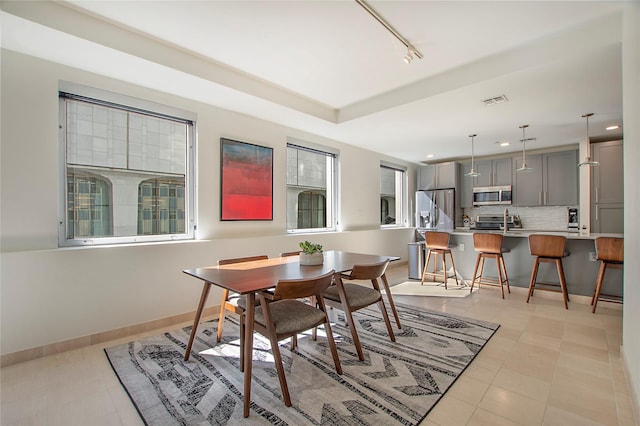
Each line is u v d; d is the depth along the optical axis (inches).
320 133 180.7
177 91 119.6
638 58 63.6
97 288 101.7
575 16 84.0
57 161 97.3
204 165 133.4
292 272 90.7
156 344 100.8
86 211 105.9
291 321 77.0
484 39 95.1
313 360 90.0
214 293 131.1
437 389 75.0
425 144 207.8
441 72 117.5
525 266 162.9
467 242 184.9
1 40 84.2
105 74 104.9
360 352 90.4
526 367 85.6
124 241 113.6
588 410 67.1
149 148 120.6
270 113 145.2
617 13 82.9
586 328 113.8
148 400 70.9
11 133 89.5
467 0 77.0
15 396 72.2
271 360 90.2
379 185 238.2
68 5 80.4
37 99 93.7
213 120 136.3
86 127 106.0
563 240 138.7
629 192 76.5
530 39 95.3
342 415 65.5
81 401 70.6
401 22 86.1
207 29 90.5
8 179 89.1
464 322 120.1
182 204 129.8
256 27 89.1
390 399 71.1
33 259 90.4
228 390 75.0
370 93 138.8
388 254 236.5
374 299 101.3
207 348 98.0
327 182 203.2
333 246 189.3
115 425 63.0
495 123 159.3
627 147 77.9
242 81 120.1
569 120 153.2
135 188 117.2
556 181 212.7
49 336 92.9
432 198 262.4
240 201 146.0
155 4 79.5
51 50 89.6
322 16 84.0
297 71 117.0
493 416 65.4
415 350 96.1
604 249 128.9
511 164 233.1
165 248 117.3
